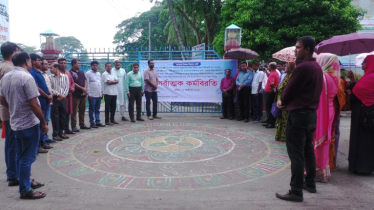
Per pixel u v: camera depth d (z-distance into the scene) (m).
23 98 3.41
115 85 8.29
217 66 9.73
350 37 4.73
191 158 5.23
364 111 4.30
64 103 6.62
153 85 9.15
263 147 5.98
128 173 4.46
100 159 5.17
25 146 3.51
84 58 10.51
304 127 3.37
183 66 9.86
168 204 3.40
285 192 3.71
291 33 11.79
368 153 4.34
